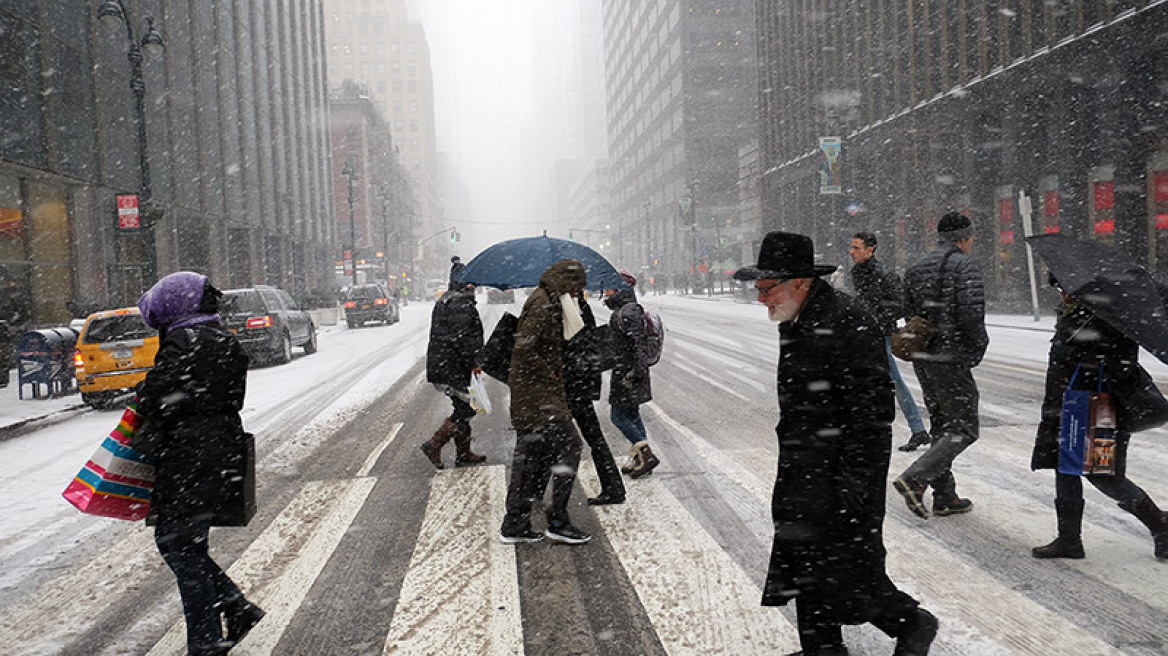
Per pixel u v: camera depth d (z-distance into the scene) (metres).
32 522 5.50
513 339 4.75
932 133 29.09
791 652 3.02
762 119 50.91
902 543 4.18
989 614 3.26
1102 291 3.36
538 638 3.23
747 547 4.26
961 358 4.27
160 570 4.41
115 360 11.51
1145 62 19.47
